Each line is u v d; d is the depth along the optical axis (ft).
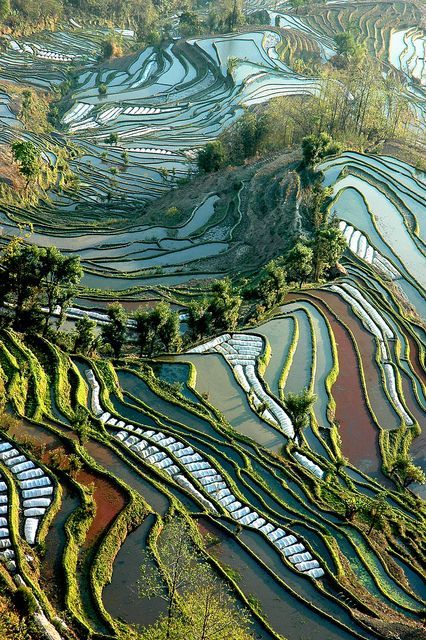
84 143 586.86
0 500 146.82
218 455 191.72
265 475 191.42
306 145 418.92
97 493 159.63
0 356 194.80
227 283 279.69
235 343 261.85
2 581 124.47
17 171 438.81
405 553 179.93
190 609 127.85
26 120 576.20
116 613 132.87
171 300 308.60
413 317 320.29
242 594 142.10
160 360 240.12
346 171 428.56
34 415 182.39
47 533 144.56
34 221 395.75
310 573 156.76
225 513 168.04
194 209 432.66
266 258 356.18
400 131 540.93
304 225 370.12
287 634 138.31
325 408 244.01
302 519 175.63
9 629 114.01
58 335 240.53
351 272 338.95
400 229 385.29
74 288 291.58
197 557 149.18
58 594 131.23
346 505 186.60
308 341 276.00
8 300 249.14
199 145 601.21
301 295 310.45
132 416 203.21
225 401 227.20
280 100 563.89
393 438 239.91
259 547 159.53
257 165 470.39
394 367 276.00
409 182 440.04
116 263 364.38
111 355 250.78
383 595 159.63
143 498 162.91
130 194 502.38
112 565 143.23
